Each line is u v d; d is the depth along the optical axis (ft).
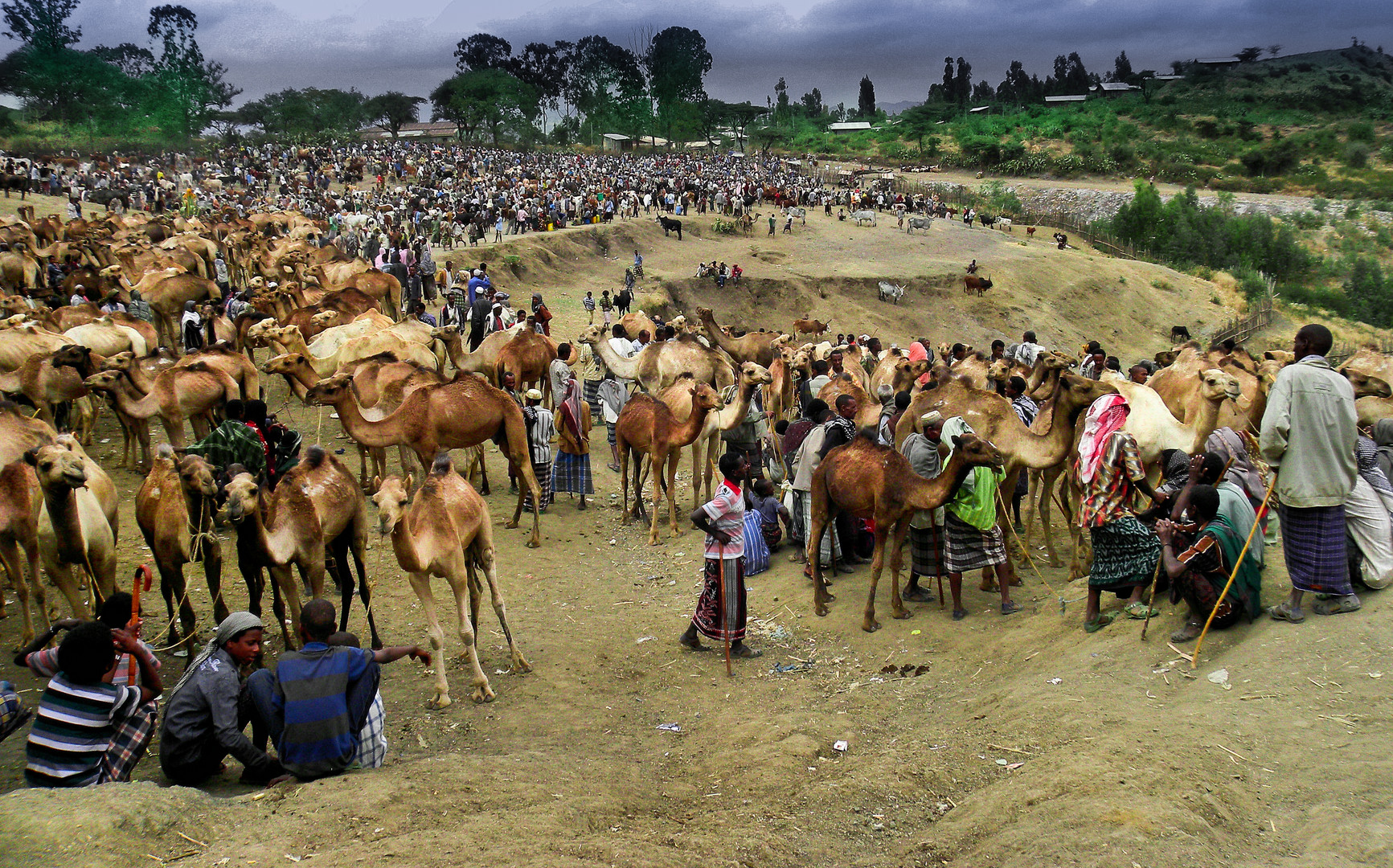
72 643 19.62
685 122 459.32
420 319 69.87
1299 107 444.55
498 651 31.24
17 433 32.60
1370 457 24.49
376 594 36.52
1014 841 15.90
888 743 22.70
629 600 36.29
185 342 59.11
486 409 40.42
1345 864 14.14
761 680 28.58
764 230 219.61
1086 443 27.14
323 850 16.12
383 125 482.28
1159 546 25.45
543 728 25.50
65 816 16.03
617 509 48.57
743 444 46.32
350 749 20.72
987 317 177.99
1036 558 36.81
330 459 30.01
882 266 189.16
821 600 32.86
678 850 16.89
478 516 28.30
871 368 61.26
